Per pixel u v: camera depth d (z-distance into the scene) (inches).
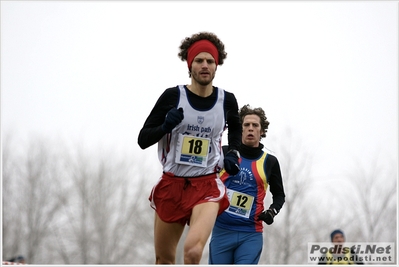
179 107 568.7
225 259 780.6
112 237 2746.1
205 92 574.9
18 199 2832.2
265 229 2219.5
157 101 574.2
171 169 578.9
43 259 2844.5
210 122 573.3
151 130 559.5
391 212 2190.0
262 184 779.4
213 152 583.2
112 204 2817.4
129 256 2810.0
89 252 2731.3
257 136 786.2
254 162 781.9
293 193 2226.9
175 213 578.6
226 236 777.6
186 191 574.9
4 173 2807.6
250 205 773.9
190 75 585.9
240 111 799.7
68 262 2795.3
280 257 2176.4
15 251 2731.3
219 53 581.9
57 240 2819.9
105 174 2837.1
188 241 538.9
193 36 579.5
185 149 573.9
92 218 2768.2
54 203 2839.6
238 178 775.7
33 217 2812.5
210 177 578.9
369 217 2204.7
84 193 2795.3
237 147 599.8
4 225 2736.2
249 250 768.3
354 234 2208.4
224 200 584.4
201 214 557.6
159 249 596.1
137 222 2839.6
